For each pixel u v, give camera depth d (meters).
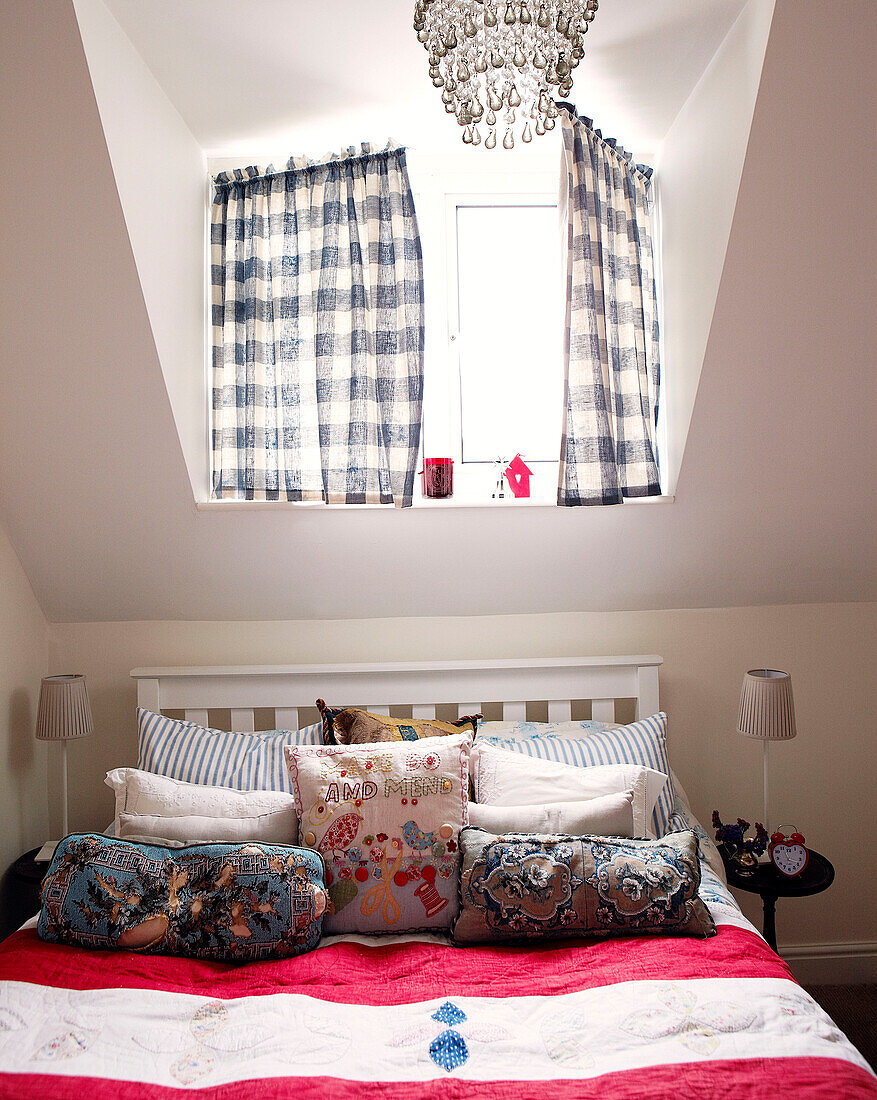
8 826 2.41
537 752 2.25
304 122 2.25
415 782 1.91
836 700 2.74
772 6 1.61
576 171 2.25
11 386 2.08
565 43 1.33
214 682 2.55
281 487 2.41
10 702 2.43
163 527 2.42
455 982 1.59
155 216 2.02
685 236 2.26
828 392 2.20
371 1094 1.30
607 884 1.72
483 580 2.61
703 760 2.74
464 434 2.67
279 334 2.39
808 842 2.75
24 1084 1.31
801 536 2.53
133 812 1.98
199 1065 1.37
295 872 1.75
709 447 2.30
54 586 2.56
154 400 2.13
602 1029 1.43
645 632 2.72
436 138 2.38
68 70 1.61
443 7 1.31
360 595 2.63
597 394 2.27
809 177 1.83
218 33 1.81
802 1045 1.39
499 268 2.66
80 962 1.63
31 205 1.78
